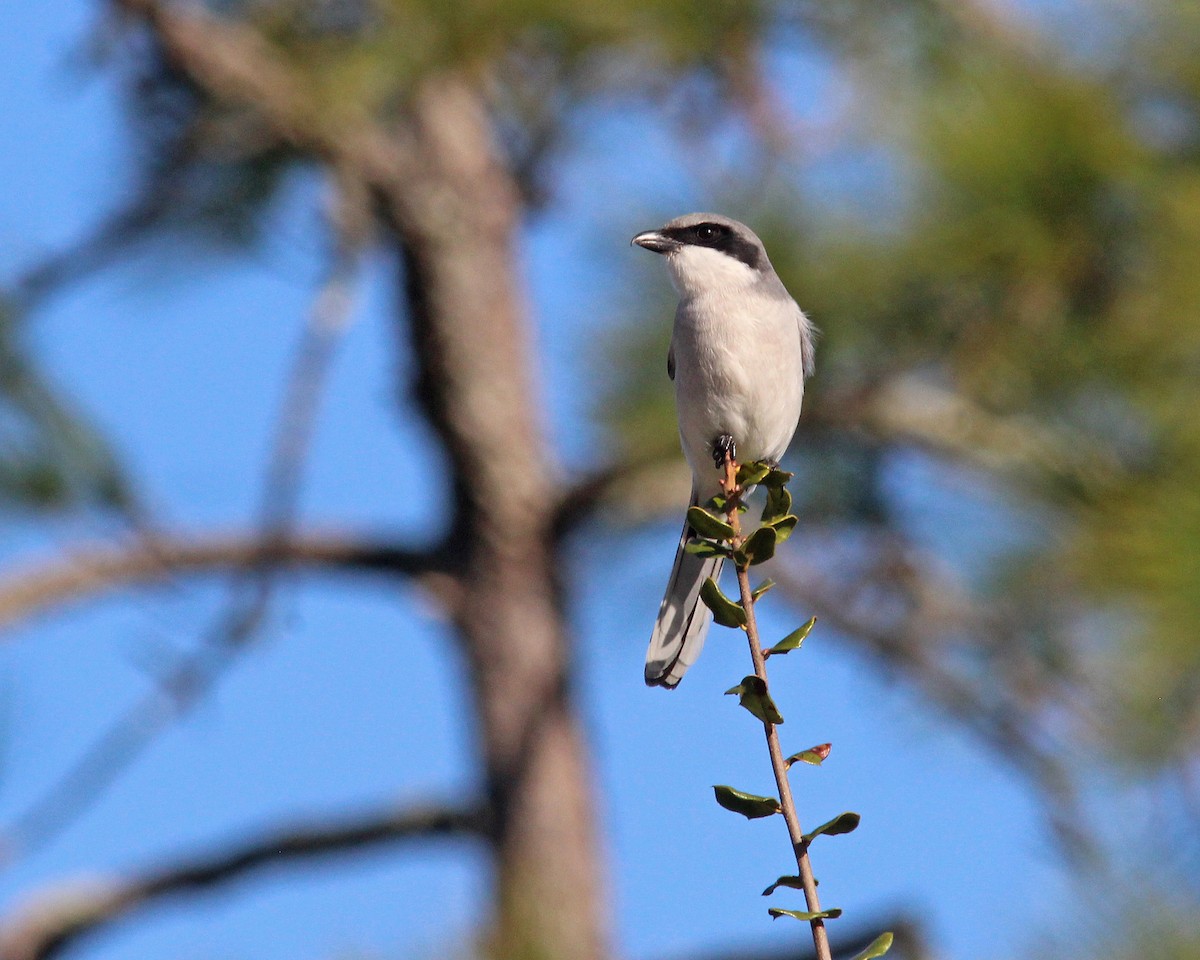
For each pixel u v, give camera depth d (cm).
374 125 1162
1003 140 791
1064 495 802
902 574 1171
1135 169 775
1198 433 689
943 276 834
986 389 858
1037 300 812
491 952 678
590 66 1018
